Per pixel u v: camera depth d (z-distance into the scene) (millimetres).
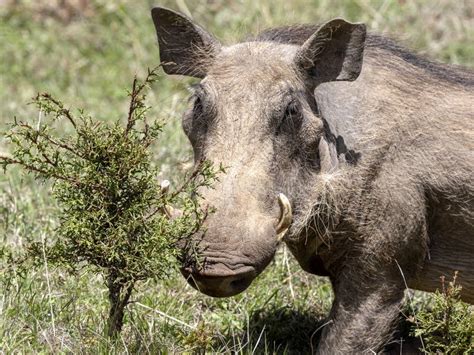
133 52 29406
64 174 13453
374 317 15102
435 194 15008
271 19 28359
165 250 13094
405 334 16078
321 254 15414
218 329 16031
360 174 14719
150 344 14156
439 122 15109
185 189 13547
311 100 14719
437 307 13969
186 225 13055
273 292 16938
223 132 13891
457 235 15258
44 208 18844
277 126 13984
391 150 14844
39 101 13633
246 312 16234
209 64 15141
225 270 12742
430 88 15445
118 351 13859
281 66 14430
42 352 13773
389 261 14977
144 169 13633
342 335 15172
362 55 14648
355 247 14977
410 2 29812
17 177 20016
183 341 14430
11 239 17688
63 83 28344
